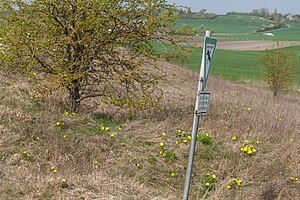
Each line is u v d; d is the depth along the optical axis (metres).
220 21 108.56
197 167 6.89
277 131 9.32
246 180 6.64
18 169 6.02
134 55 8.12
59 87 8.04
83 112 8.61
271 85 19.53
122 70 8.09
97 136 7.41
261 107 12.66
